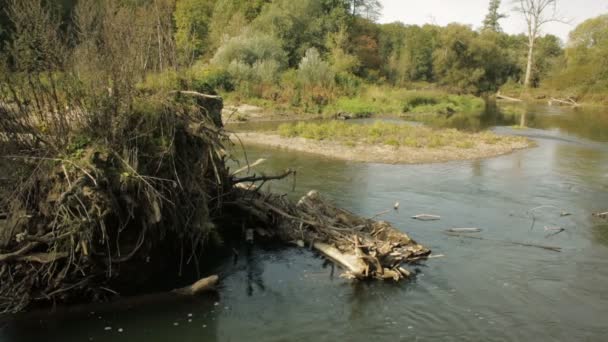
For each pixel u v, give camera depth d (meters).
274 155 23.81
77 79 9.18
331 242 11.73
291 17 59.66
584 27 78.44
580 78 64.25
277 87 45.69
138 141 9.21
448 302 9.59
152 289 9.75
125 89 9.20
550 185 18.94
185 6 50.72
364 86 53.22
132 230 9.12
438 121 41.56
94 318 8.62
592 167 22.48
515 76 86.06
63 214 8.05
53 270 8.38
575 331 8.69
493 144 28.33
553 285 10.42
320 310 9.21
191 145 10.34
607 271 11.16
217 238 11.76
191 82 11.22
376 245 11.16
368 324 8.77
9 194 8.43
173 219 9.75
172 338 8.19
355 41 67.50
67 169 8.23
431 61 76.19
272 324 8.70
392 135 29.59
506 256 11.90
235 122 36.66
